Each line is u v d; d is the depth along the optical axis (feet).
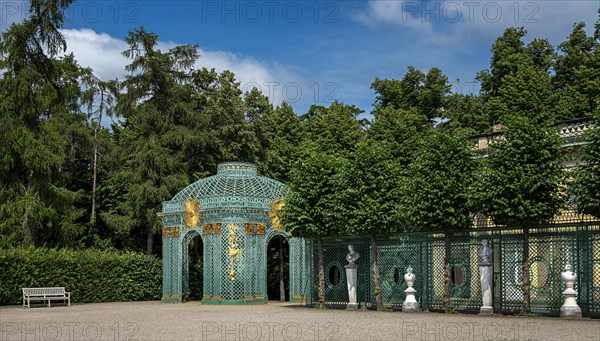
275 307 101.30
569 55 162.61
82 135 164.35
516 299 76.48
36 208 132.67
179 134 154.20
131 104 158.81
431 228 81.15
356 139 169.27
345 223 88.84
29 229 133.69
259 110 184.75
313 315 79.05
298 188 93.76
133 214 154.10
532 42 172.35
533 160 72.90
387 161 89.71
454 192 79.25
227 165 124.36
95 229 168.14
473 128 164.96
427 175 81.87
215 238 115.75
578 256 71.00
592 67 151.23
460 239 81.82
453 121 166.61
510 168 73.46
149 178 153.38
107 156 160.15
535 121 74.28
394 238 89.30
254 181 123.75
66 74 174.91
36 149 132.67
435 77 183.93
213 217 116.57
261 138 169.17
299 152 168.45
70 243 148.46
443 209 79.10
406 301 84.23
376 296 87.20
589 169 69.97
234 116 164.45
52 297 112.57
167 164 152.15
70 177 166.30
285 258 160.15
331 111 182.09
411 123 166.20
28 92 135.74
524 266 73.00
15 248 120.88
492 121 160.56
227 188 120.57
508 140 74.74
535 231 78.43
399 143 163.53
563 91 160.66
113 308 102.89
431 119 183.62
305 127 189.26
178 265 122.72
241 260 115.03
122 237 172.35
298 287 120.16
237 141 163.63
